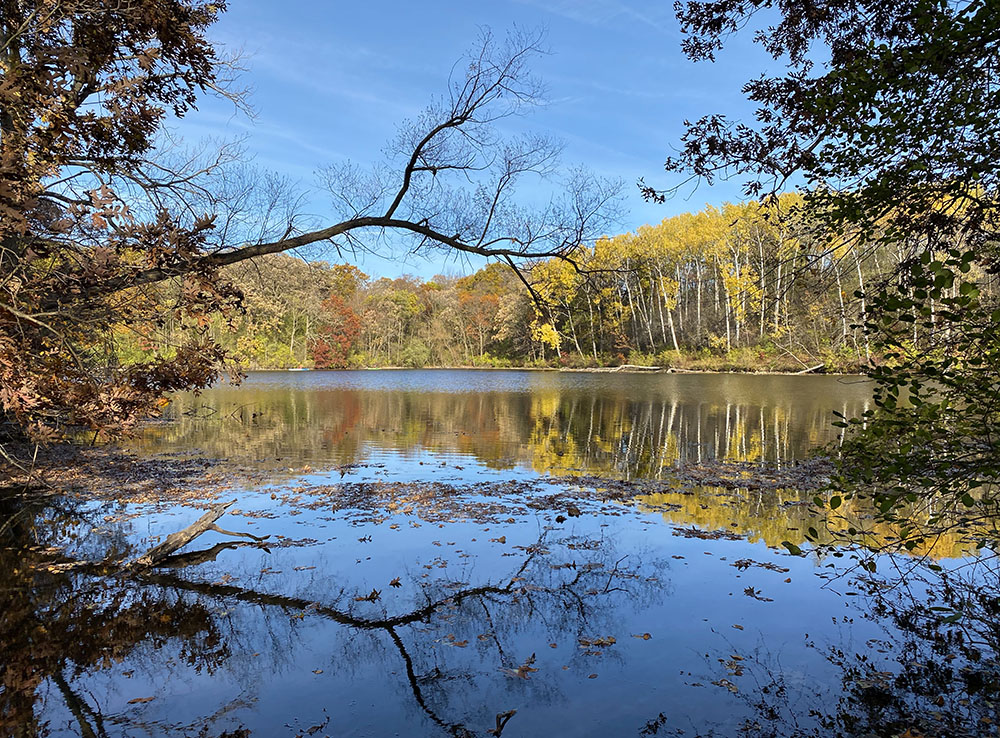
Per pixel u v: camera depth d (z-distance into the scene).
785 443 14.39
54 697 3.89
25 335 4.07
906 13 3.89
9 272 4.13
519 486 9.97
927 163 3.23
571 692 3.91
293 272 27.19
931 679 4.00
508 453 13.27
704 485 10.08
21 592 5.55
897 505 3.28
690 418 19.41
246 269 7.88
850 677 4.04
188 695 3.91
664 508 8.56
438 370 55.31
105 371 4.62
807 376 37.50
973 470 3.14
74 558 6.44
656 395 27.77
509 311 57.81
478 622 4.96
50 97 3.87
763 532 7.39
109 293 4.46
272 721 3.61
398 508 8.55
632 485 10.07
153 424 18.22
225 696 3.88
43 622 4.97
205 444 14.43
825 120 3.42
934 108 3.17
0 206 3.52
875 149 3.27
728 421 18.58
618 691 3.90
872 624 4.83
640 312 51.66
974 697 3.78
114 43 4.47
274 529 7.54
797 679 4.03
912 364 3.11
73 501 8.84
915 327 3.25
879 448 3.40
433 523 7.80
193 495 9.27
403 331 63.44
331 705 3.78
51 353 4.24
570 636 4.68
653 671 4.15
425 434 16.25
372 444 14.54
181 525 7.65
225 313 4.89
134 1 4.35
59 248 4.47
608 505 8.74
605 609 5.17
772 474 10.89
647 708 3.70
